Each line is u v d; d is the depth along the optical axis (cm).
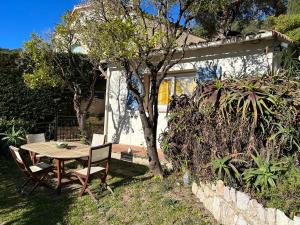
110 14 636
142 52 609
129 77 660
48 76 986
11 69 1123
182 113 617
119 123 1064
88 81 1188
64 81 1055
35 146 698
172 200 535
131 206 537
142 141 988
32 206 557
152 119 673
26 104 1162
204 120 533
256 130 450
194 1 640
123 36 584
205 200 510
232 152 471
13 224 483
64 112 1284
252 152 443
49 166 669
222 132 483
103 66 1120
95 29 710
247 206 393
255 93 462
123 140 1048
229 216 429
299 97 459
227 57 790
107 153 620
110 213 519
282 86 488
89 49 833
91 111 1408
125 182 664
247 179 412
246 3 1495
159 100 962
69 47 1032
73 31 954
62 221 492
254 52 738
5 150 883
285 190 364
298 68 629
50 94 1230
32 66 1071
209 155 522
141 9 625
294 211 336
